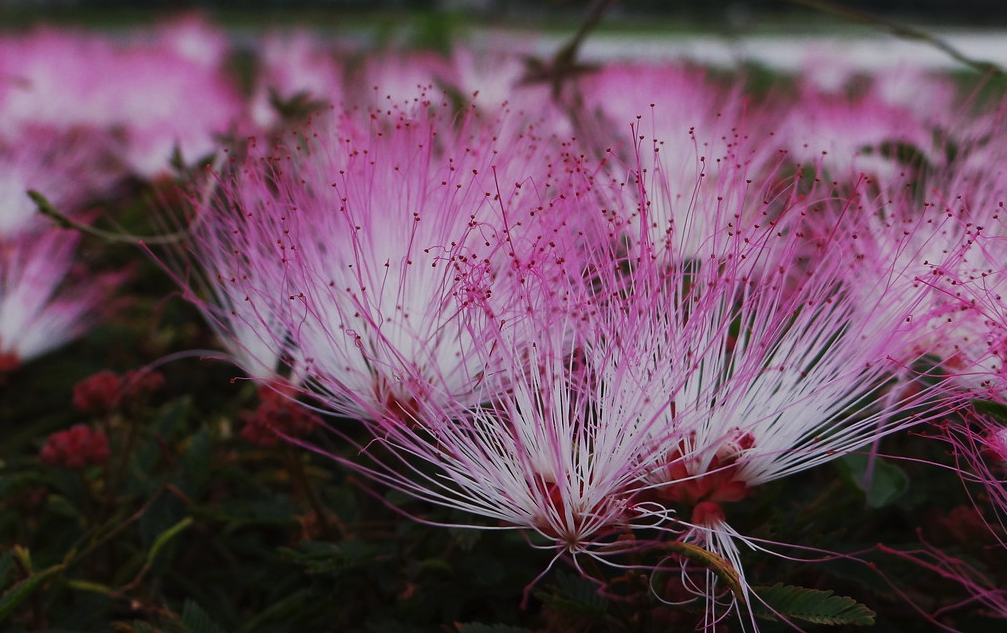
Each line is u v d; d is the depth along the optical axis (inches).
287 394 9.7
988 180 10.3
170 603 10.3
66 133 15.1
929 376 9.3
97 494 10.7
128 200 14.9
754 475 8.9
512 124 10.9
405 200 9.8
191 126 13.9
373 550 9.5
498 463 8.9
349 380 9.4
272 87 12.7
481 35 20.6
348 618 10.0
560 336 9.0
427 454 9.0
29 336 11.8
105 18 33.9
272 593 10.2
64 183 13.4
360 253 9.6
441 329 9.3
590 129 11.8
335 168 10.0
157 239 10.8
